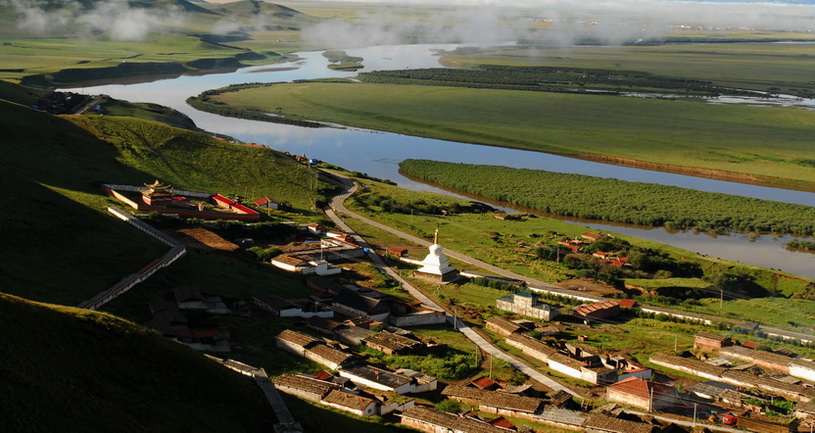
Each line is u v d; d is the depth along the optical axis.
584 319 149.75
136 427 70.69
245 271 150.12
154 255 142.75
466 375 116.50
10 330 72.19
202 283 136.00
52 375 70.62
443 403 103.25
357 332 126.56
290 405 87.94
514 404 102.56
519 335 133.75
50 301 110.75
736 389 114.44
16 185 150.25
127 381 76.75
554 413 100.25
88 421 68.00
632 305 158.88
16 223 133.38
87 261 131.25
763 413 104.62
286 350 116.81
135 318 115.56
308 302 137.50
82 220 147.75
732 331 143.62
